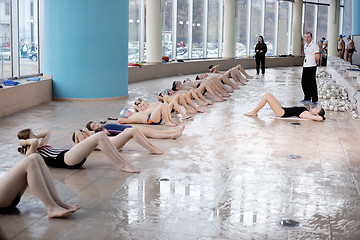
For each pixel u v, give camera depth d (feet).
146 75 53.83
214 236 11.76
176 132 22.95
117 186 15.64
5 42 33.99
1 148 20.84
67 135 23.75
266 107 34.12
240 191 15.24
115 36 36.47
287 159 19.39
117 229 12.12
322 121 28.40
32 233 11.80
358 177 16.97
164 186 15.66
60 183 15.89
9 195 12.73
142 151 20.45
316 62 35.35
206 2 70.08
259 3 82.84
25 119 28.12
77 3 34.76
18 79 35.09
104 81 36.29
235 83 51.06
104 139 17.16
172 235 11.80
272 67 80.23
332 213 13.41
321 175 17.16
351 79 41.34
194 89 36.78
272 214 13.28
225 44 71.87
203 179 16.49
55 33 35.40
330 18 95.45
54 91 36.17
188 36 67.82
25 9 36.24
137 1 55.93
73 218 12.84
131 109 32.35
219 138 23.32
